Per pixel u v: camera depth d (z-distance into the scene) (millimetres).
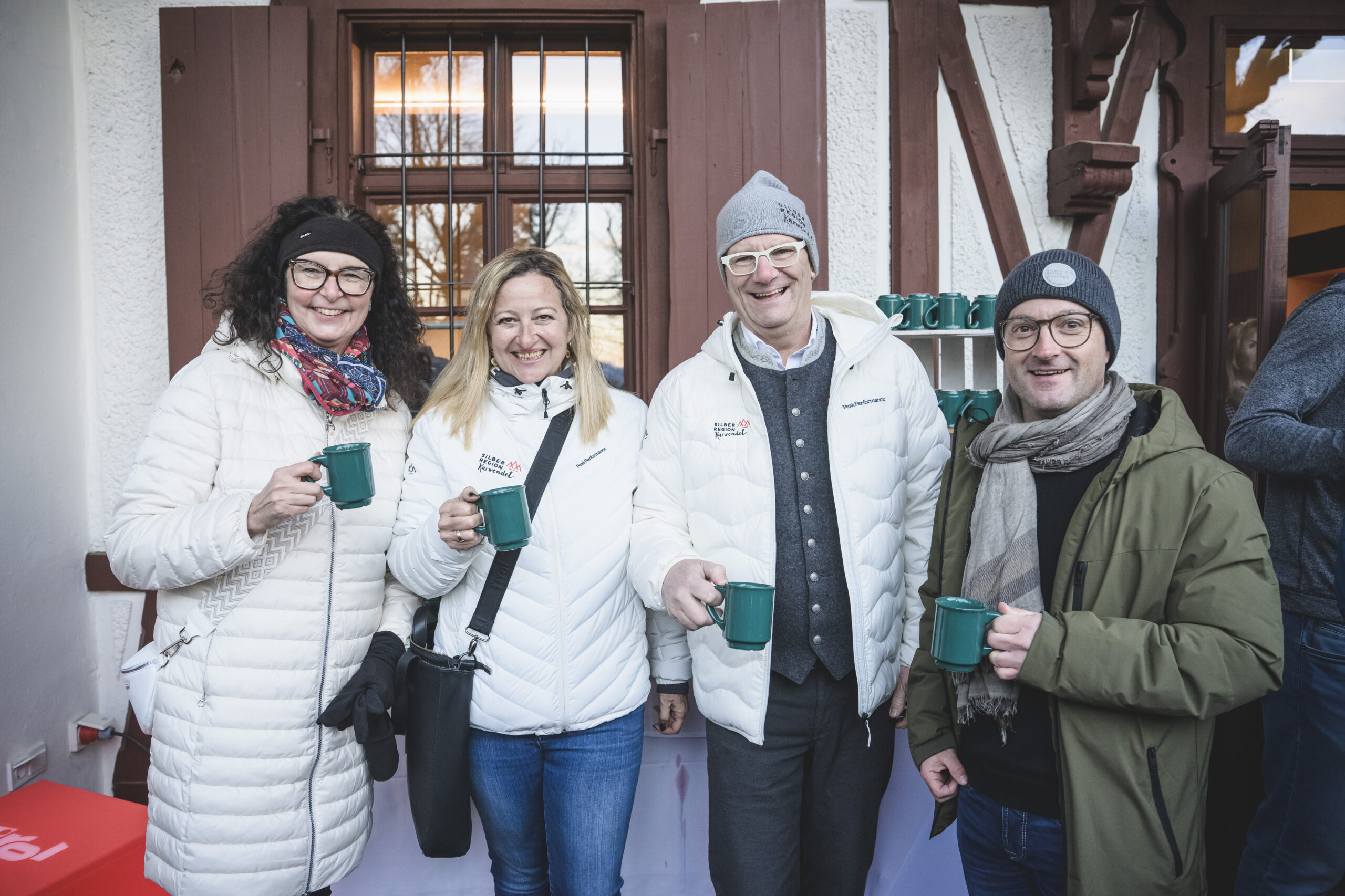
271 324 1431
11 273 2170
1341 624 1613
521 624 1528
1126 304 2682
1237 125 2715
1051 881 1228
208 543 1282
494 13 2527
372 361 1621
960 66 2604
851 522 1516
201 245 2424
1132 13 2357
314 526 1417
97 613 2480
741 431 1556
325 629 1424
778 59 2488
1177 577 1118
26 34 2240
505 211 2686
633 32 2564
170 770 1358
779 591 1525
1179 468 1135
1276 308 2316
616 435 1650
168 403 1392
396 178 2646
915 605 1658
